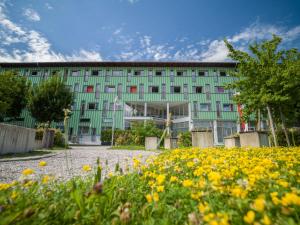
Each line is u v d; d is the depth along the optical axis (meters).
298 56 9.81
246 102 9.93
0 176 3.78
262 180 1.68
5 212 1.07
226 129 30.70
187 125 31.34
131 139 20.55
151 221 1.14
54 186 1.87
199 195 1.38
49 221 1.11
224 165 2.48
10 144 8.33
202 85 32.66
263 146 7.56
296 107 9.88
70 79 32.34
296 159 3.09
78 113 30.62
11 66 33.22
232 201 1.23
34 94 24.47
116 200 1.44
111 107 31.22
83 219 1.13
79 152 10.44
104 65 33.03
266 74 8.96
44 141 12.95
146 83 32.72
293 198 1.04
